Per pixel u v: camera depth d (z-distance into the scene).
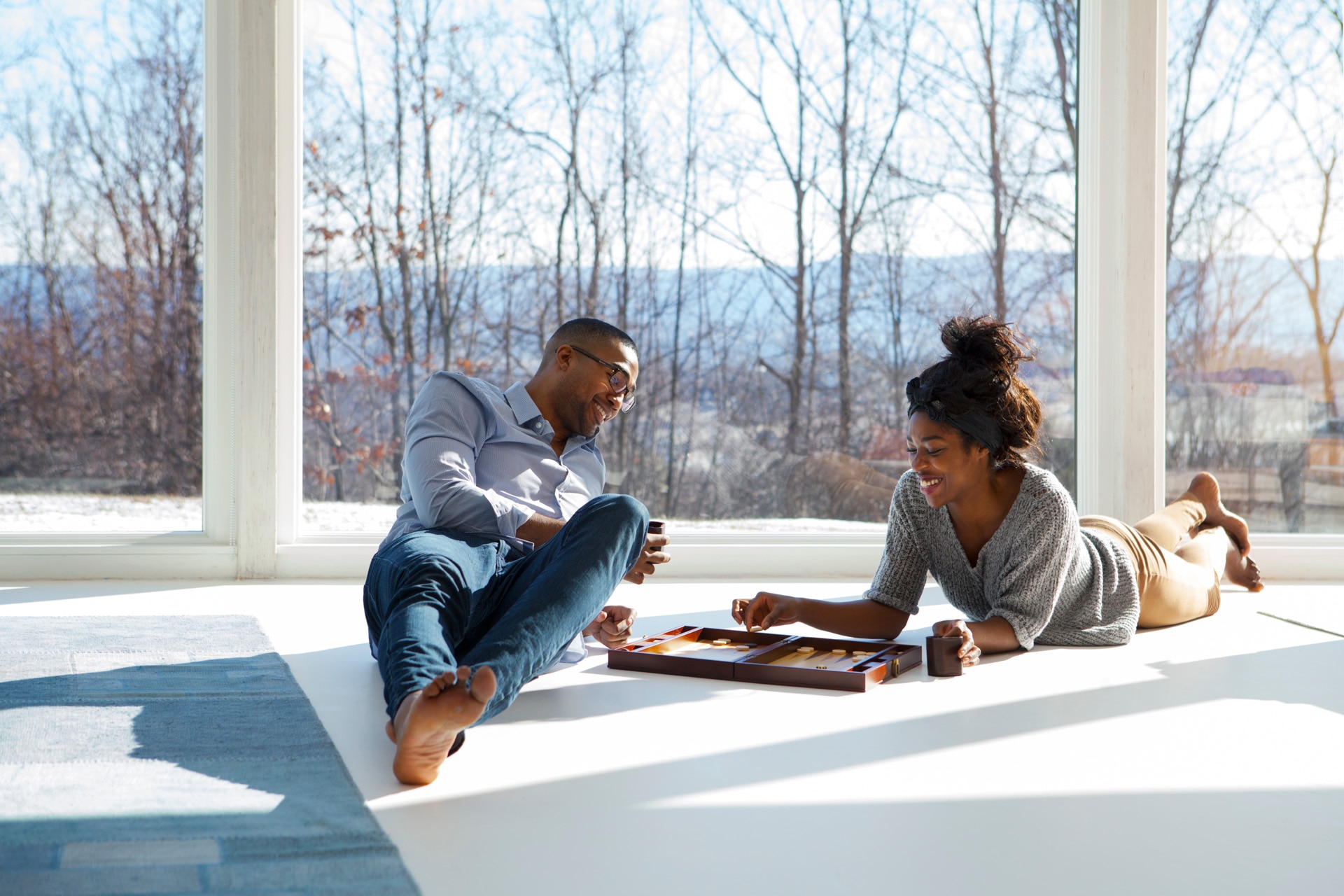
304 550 2.98
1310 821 1.16
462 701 1.14
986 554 1.99
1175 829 1.13
